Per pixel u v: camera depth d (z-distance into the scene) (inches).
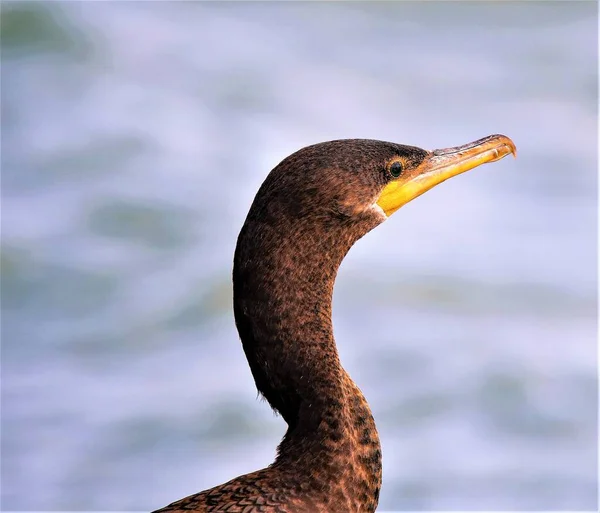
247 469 545.6
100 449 554.3
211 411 577.9
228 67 1008.2
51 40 1000.9
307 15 1147.9
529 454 557.6
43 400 594.2
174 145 875.4
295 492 212.1
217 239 766.5
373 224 227.1
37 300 694.5
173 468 544.4
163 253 744.3
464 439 568.4
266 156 890.1
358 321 669.9
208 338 661.3
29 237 752.3
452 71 1048.2
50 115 915.4
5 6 1018.1
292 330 216.8
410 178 236.7
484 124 943.0
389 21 1161.4
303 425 216.2
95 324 672.4
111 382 611.2
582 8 1165.1
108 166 831.1
